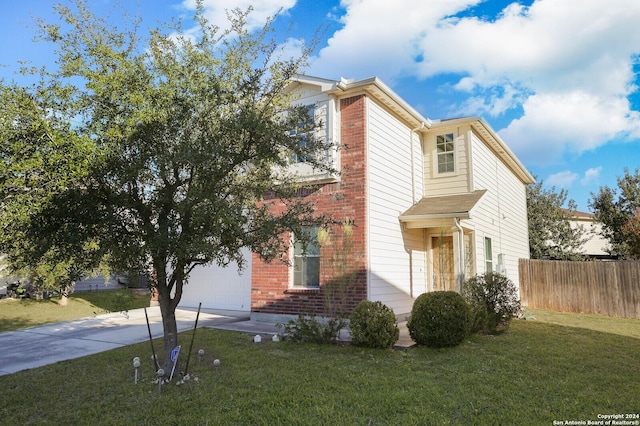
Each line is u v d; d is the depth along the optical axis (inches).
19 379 232.1
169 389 212.2
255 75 228.7
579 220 1054.4
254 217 223.1
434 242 504.7
